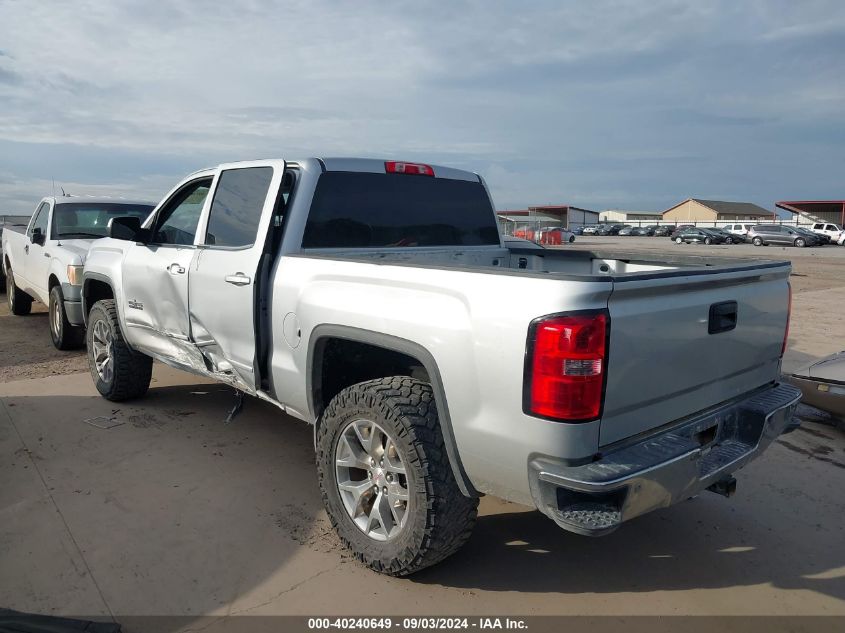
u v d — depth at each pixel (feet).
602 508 8.39
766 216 325.42
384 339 10.05
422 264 9.98
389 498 10.21
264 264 12.32
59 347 25.08
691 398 9.89
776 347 11.71
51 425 16.67
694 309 9.53
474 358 8.93
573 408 8.18
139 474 13.97
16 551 10.94
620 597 10.16
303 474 14.16
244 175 13.50
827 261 91.56
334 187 13.17
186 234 15.16
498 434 8.75
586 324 8.11
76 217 27.61
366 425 10.41
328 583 10.31
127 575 10.35
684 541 11.89
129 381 17.84
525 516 12.67
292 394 12.06
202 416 17.53
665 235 215.51
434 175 15.02
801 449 16.42
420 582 10.41
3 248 34.01
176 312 14.78
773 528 12.43
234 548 11.21
